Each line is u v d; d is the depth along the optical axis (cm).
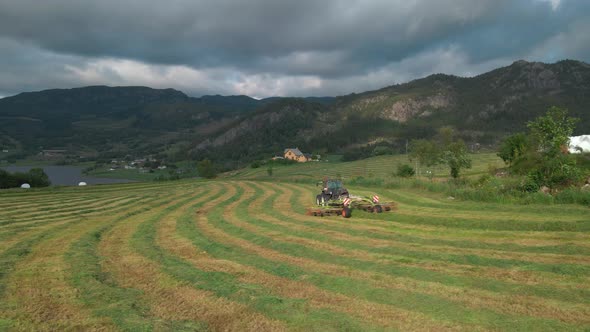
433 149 3953
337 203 2064
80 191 4284
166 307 795
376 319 706
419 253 1140
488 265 995
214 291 877
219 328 696
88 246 1361
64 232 1638
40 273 1034
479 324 672
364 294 831
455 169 3678
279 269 1034
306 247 1273
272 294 854
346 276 958
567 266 938
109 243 1432
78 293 874
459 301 773
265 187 3997
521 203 1947
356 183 3750
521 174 2369
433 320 694
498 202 2055
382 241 1328
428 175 5100
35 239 1491
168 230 1670
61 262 1142
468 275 924
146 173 18712
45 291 894
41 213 2273
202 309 780
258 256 1189
